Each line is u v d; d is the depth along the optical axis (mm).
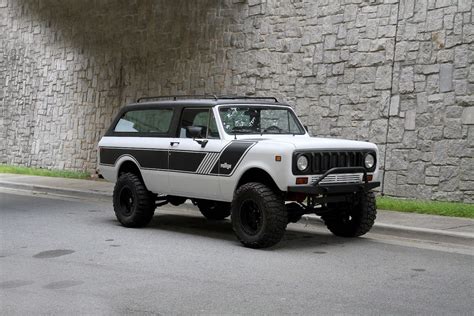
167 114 10703
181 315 5887
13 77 24531
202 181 9859
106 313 5961
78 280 7254
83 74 21672
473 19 12664
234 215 9219
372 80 14203
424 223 10703
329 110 14969
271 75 16250
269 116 10359
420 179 13352
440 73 13117
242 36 17016
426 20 13367
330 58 14977
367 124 14258
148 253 8812
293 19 15805
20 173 21828
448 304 6230
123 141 11328
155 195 11188
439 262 8219
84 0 21625
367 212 9781
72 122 22031
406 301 6336
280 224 8836
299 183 8719
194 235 10391
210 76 17812
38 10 23359
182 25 18641
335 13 14930
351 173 9266
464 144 12719
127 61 20219
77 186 17609
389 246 9383
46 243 9609
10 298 6508
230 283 7082
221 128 9711
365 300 6371
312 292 6684
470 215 11445
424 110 13336
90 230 10867
